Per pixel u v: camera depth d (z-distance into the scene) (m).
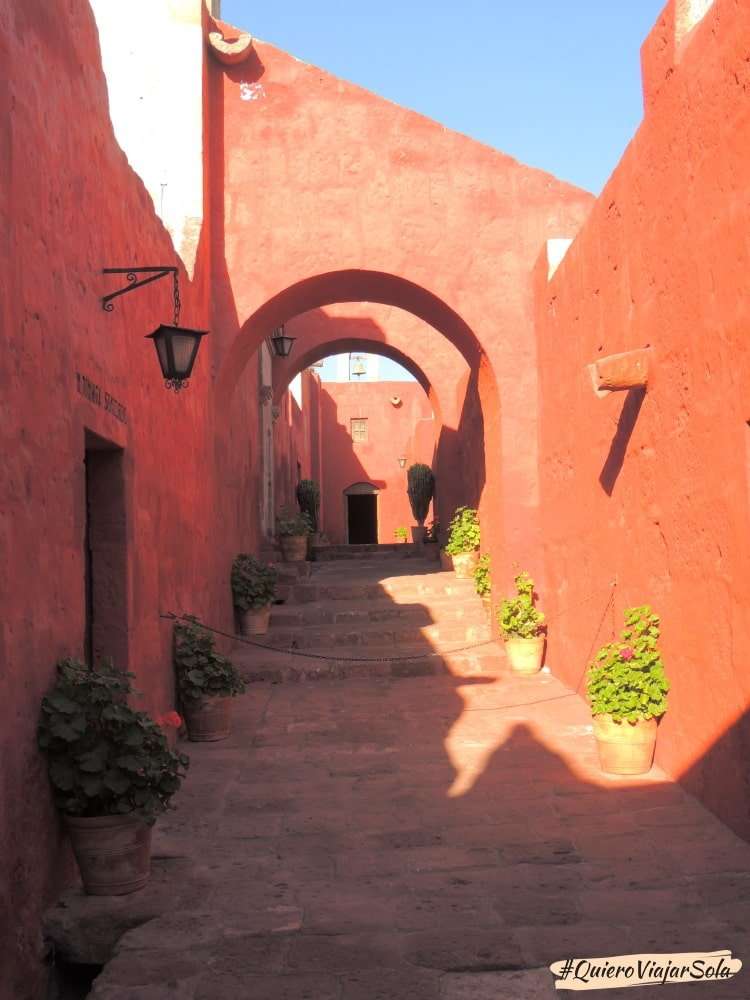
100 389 5.38
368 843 5.25
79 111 5.07
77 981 4.35
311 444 28.28
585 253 8.09
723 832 5.17
